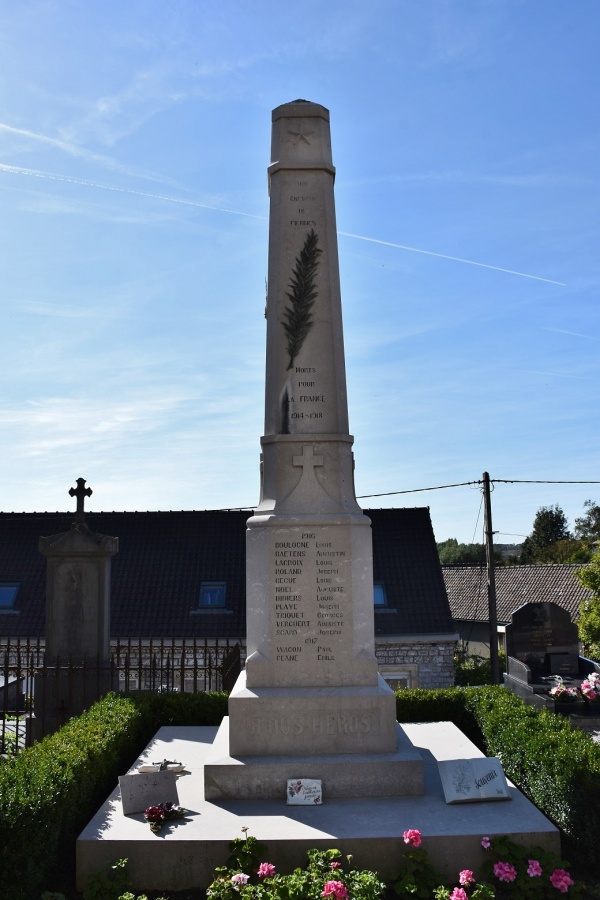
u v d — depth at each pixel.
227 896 5.45
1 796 5.61
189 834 6.11
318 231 8.26
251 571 7.70
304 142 8.36
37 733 10.99
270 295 8.26
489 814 6.50
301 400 8.01
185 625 20.33
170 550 22.39
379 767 7.02
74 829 6.64
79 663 11.59
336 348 8.11
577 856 6.38
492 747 8.49
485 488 20.73
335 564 7.64
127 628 20.27
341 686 7.48
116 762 7.91
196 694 10.24
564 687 14.04
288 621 7.58
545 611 18.00
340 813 6.55
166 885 5.96
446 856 6.05
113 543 11.91
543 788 6.98
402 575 21.44
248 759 7.11
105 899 5.67
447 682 19.86
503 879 5.78
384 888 5.55
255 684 7.50
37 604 21.02
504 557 74.25
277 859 5.99
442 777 6.92
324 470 7.86
